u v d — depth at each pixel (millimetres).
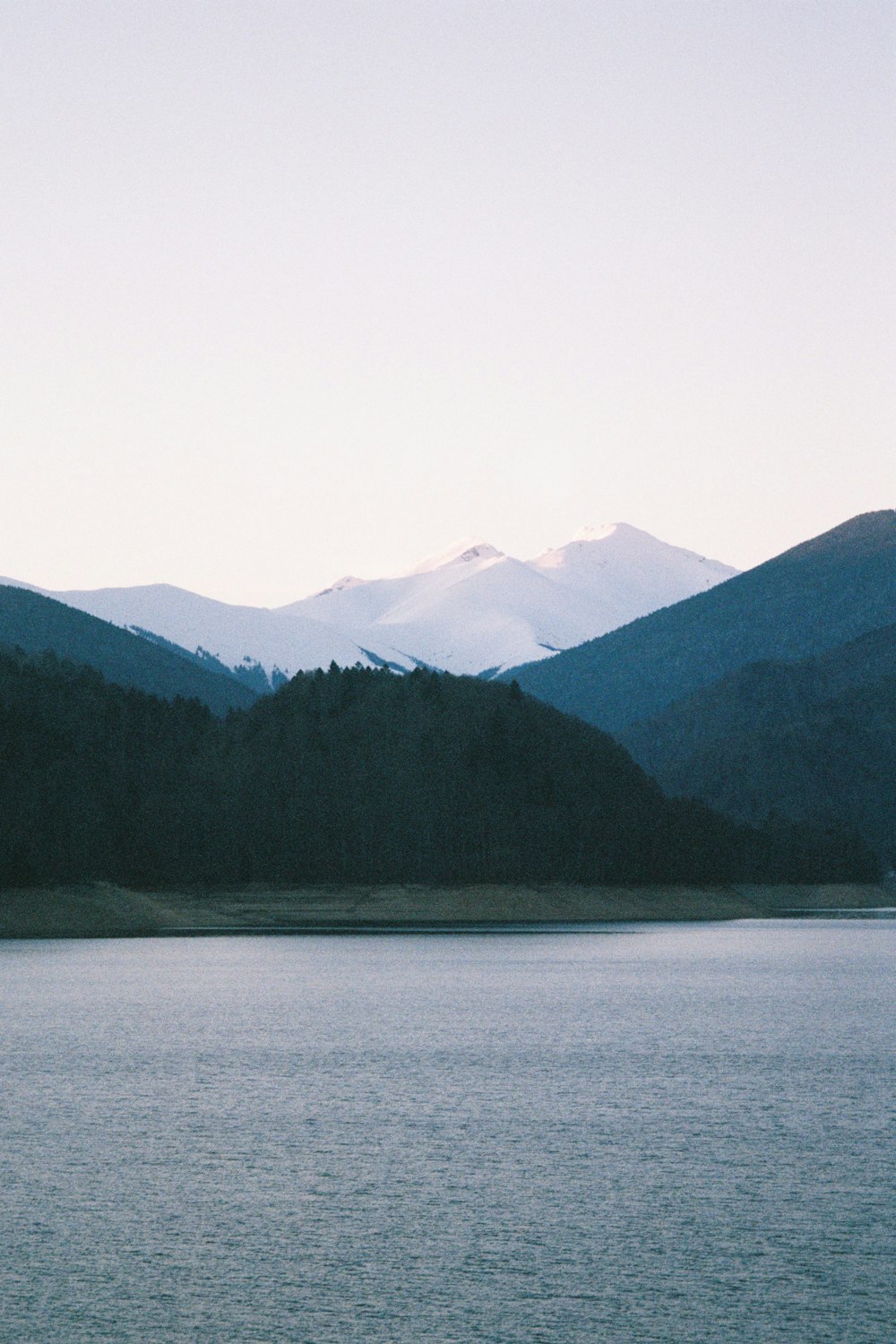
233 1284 42281
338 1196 51625
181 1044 90812
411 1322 39281
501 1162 56812
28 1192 52188
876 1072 79250
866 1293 41469
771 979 140250
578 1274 43156
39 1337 38094
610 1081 75812
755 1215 49188
